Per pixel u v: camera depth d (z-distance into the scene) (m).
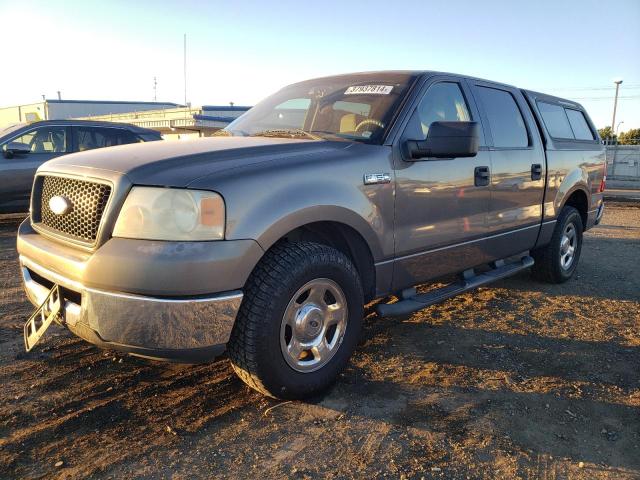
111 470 2.35
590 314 4.66
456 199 3.79
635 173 30.42
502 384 3.27
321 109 3.80
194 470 2.37
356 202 3.06
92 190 2.65
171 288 2.38
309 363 2.95
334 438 2.65
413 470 2.41
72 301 2.70
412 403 3.01
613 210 14.14
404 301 3.66
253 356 2.67
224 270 2.48
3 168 8.28
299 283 2.76
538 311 4.71
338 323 3.07
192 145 3.07
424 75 3.79
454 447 2.60
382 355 3.66
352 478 2.35
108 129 9.53
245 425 2.74
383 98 3.64
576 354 3.77
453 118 3.97
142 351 2.50
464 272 4.24
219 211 2.50
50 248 2.79
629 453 2.60
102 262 2.45
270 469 2.39
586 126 6.24
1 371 3.24
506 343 3.94
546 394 3.16
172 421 2.76
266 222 2.62
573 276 6.06
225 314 2.54
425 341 3.93
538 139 4.95
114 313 2.46
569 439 2.70
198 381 3.20
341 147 3.22
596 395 3.16
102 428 2.68
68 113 47.84
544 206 5.01
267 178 2.71
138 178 2.53
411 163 3.43
